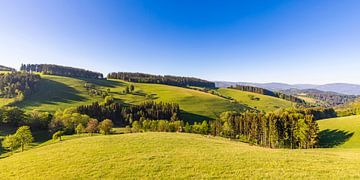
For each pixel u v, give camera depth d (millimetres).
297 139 97562
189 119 171875
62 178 26250
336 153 37531
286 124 101250
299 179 22516
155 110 168375
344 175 23219
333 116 185500
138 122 134500
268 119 106875
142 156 33312
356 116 125500
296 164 28281
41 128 120875
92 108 154500
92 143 44812
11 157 43344
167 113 167500
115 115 161250
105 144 43000
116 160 31828
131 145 41281
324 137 102812
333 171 24844
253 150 38625
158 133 59906
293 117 103000
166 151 36438
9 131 110875
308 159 31188
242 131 125625
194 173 25531
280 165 27891
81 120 120312
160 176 25062
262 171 25531
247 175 24328
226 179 23500
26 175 28734
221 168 27062
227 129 127625
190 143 43875
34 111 135375
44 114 125750
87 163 31266
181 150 37250
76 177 26188
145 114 164000
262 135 109750
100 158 33344
